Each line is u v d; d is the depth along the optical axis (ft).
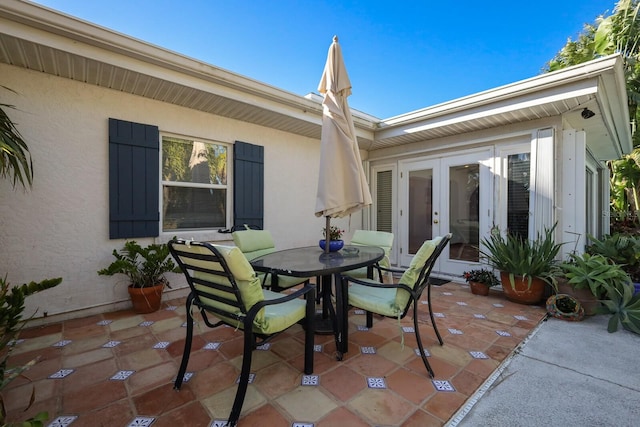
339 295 7.19
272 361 7.01
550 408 5.32
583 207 11.71
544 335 8.44
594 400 5.54
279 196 15.19
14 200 8.74
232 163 13.55
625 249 11.93
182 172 12.28
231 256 5.00
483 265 14.40
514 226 13.61
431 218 16.70
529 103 11.18
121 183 10.46
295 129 15.06
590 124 13.53
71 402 5.45
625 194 26.63
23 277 8.89
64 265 9.52
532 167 12.66
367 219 19.74
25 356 7.18
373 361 7.00
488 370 6.57
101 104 10.10
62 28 7.57
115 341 8.01
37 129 9.02
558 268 11.15
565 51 22.97
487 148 14.39
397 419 5.04
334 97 9.03
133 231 10.76
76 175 9.68
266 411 5.24
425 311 10.46
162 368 6.65
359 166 9.09
